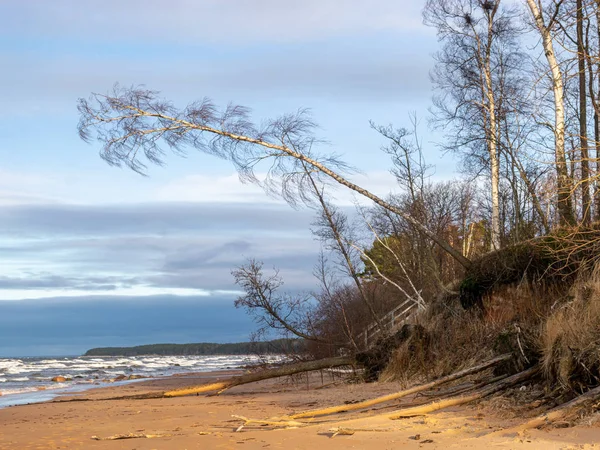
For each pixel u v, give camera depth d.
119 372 45.53
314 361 18.41
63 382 32.34
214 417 11.67
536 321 13.35
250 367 21.45
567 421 8.23
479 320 15.81
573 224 14.23
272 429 9.18
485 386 11.20
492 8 22.77
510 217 20.75
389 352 17.41
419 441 7.79
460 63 22.64
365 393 14.71
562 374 9.48
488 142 21.14
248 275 21.59
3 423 11.82
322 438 8.24
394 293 26.33
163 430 9.71
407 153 23.48
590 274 13.13
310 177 18.34
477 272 17.20
